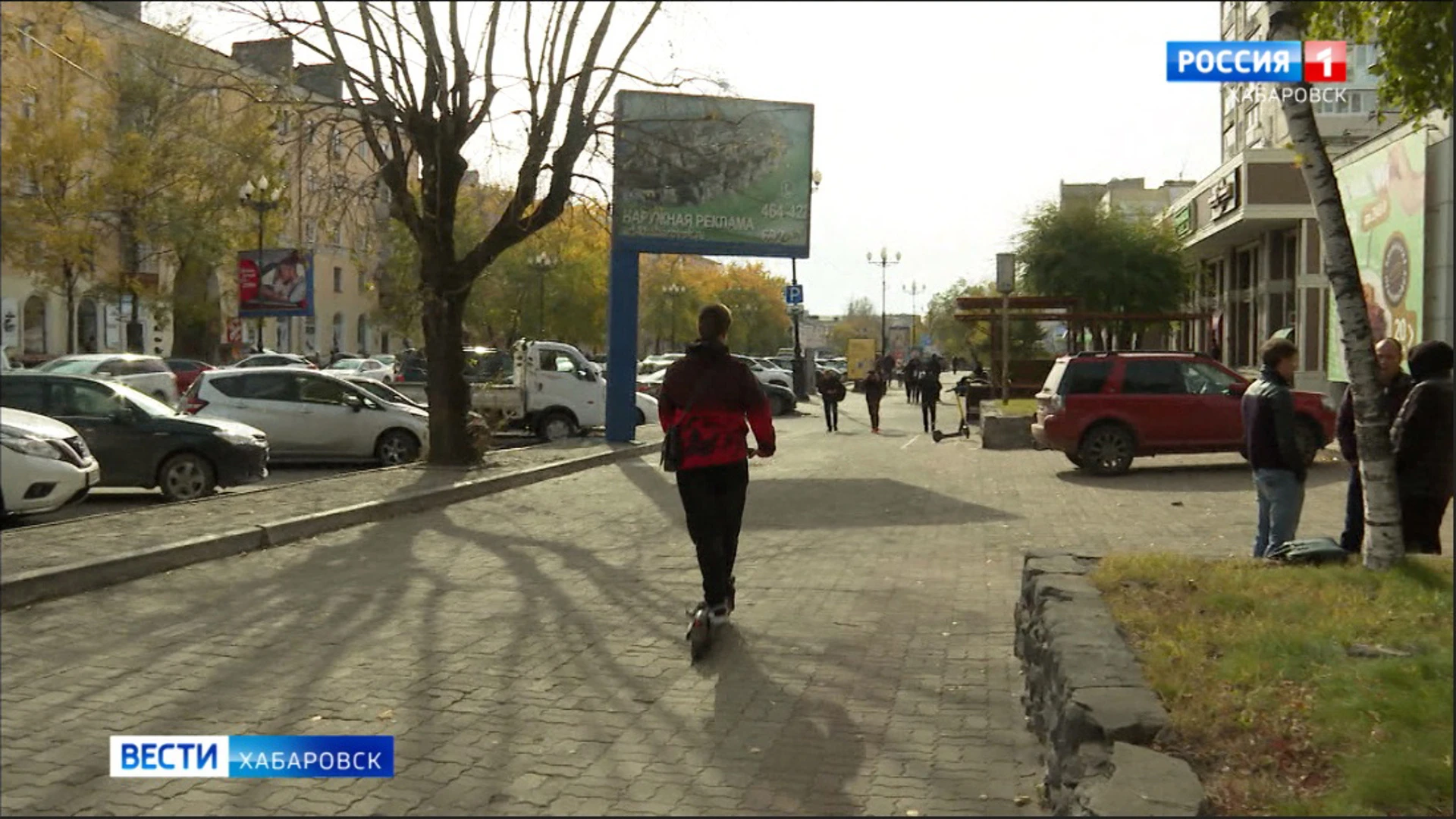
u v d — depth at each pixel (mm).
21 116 34219
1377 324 21938
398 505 12914
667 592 8766
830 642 7301
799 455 21781
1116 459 17172
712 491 7156
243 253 35750
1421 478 7445
